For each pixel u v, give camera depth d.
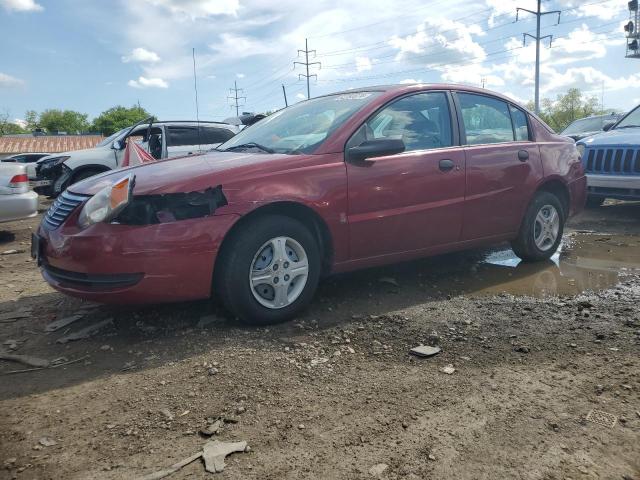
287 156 4.02
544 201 5.42
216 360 3.30
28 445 2.50
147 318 4.04
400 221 4.35
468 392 2.85
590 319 3.85
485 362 3.21
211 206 3.60
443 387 2.91
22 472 2.30
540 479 2.16
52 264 3.75
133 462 2.34
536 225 5.46
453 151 4.67
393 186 4.27
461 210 4.71
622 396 2.76
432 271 5.27
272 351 3.42
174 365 3.26
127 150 7.68
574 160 5.75
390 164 4.28
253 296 3.74
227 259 3.66
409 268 5.38
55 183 10.97
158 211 3.53
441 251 4.74
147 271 3.46
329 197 3.97
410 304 4.29
